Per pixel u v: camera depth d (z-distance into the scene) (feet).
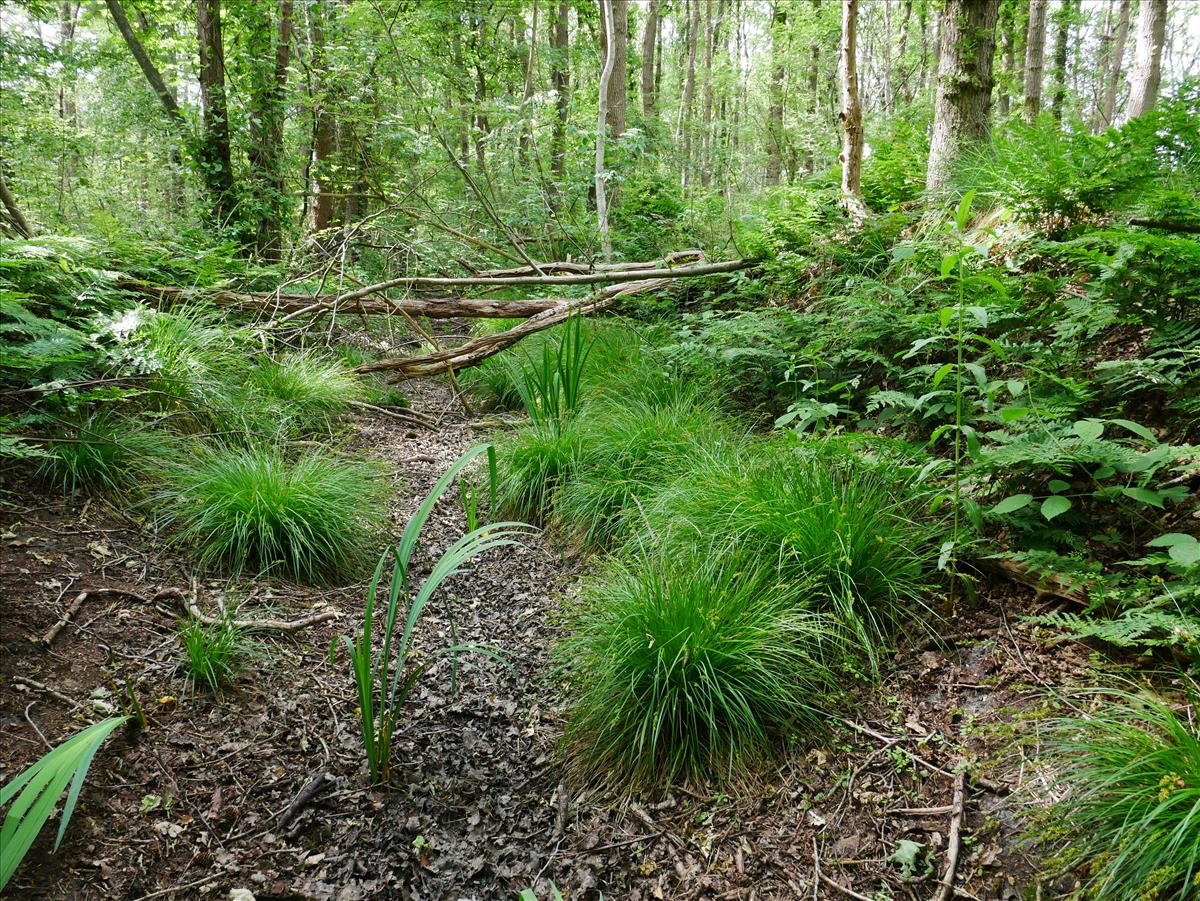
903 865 6.66
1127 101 30.89
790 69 64.18
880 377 14.58
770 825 7.48
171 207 37.42
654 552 10.94
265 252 32.32
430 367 20.31
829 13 53.52
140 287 18.79
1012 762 7.19
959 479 9.62
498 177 34.91
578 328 15.40
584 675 9.41
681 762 8.35
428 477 16.17
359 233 25.86
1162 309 10.53
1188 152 12.80
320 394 17.90
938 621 9.27
